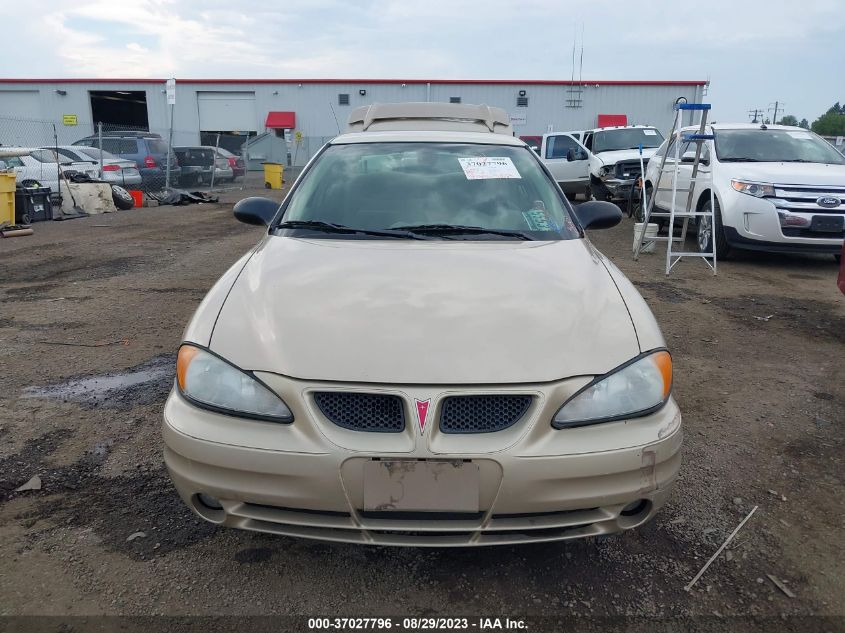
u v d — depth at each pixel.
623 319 2.43
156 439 3.44
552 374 2.15
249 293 2.52
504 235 3.14
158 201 16.67
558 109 34.59
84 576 2.39
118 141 18.95
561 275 2.67
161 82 35.59
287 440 2.10
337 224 3.20
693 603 2.32
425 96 34.88
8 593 2.29
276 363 2.18
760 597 2.36
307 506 2.11
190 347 2.32
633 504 2.27
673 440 2.25
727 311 6.15
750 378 4.46
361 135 3.98
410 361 2.13
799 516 2.85
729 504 2.93
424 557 2.54
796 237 7.74
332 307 2.37
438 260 2.76
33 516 2.75
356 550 2.57
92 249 9.42
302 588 2.36
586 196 15.70
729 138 9.02
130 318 5.71
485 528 2.11
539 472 2.08
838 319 5.93
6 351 4.82
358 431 2.10
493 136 4.07
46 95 35.72
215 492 2.16
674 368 4.64
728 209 8.09
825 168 8.13
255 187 23.08
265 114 35.75
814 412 3.92
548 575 2.45
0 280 7.27
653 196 8.49
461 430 2.11
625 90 34.34
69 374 4.36
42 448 3.33
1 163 14.25
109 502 2.86
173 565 2.46
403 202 3.34
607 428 2.17
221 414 2.18
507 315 2.34
